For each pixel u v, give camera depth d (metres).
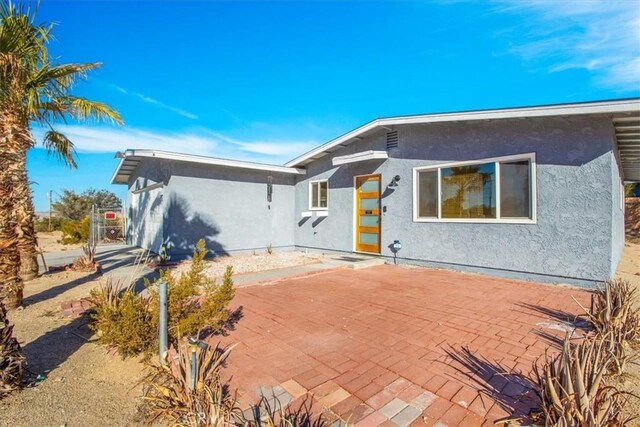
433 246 8.41
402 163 9.08
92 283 7.26
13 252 5.55
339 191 11.12
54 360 3.70
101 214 19.48
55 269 8.86
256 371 3.09
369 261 9.09
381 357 3.36
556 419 2.08
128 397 2.95
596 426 1.90
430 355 3.39
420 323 4.35
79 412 2.72
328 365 3.21
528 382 2.81
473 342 3.71
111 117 7.72
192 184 10.63
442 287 6.39
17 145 6.13
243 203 11.82
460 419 2.35
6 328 3.04
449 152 8.08
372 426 2.29
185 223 10.46
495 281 6.87
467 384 2.82
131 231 16.17
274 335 3.99
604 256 6.02
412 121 8.27
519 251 6.98
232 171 11.55
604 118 6.02
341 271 8.13
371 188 10.14
